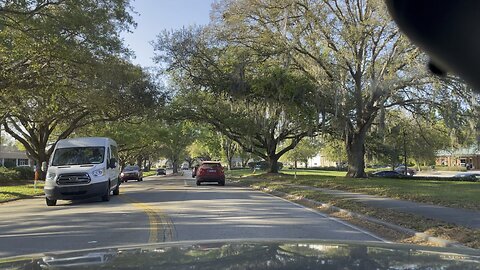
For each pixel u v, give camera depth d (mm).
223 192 24797
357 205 15680
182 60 32531
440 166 86438
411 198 17562
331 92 28438
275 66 29516
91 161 19125
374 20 25672
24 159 84500
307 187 25578
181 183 37750
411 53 25469
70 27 19375
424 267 2365
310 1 27656
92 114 36312
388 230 11469
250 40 30094
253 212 14930
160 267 2295
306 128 32906
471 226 10633
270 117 33781
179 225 11828
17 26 18703
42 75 23359
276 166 43812
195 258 2510
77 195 18031
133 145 57281
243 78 30031
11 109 31109
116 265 2350
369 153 47500
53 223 12664
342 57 27922
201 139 70250
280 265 2330
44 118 34938
